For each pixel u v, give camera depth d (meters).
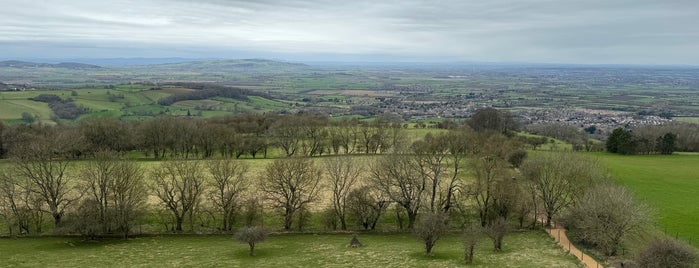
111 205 76.69
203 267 60.97
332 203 86.12
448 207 82.88
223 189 80.56
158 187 84.00
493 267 58.97
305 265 61.50
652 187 102.94
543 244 71.31
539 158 89.75
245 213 80.50
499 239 67.94
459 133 124.25
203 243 72.81
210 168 83.81
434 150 91.44
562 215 82.31
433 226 66.00
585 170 85.69
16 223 76.31
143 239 74.44
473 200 87.38
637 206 70.81
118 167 77.38
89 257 64.94
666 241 56.38
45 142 94.69
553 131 194.88
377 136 137.75
